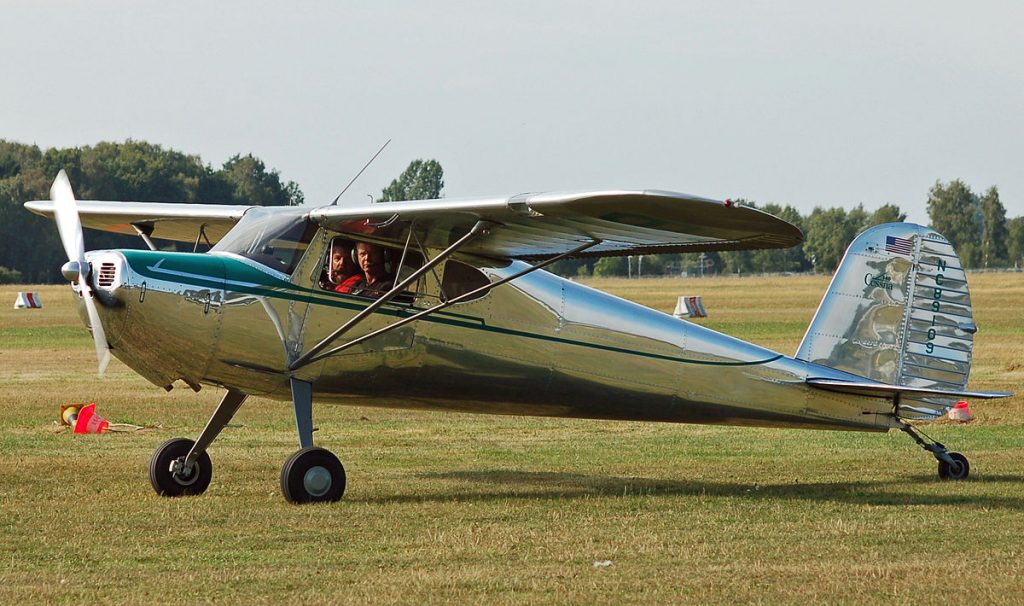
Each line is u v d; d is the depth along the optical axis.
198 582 12.54
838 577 12.88
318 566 13.36
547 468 22.42
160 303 17.41
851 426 22.09
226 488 19.50
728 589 12.34
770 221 16.00
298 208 18.80
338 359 18.66
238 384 18.66
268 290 18.09
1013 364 45.03
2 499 17.91
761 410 21.66
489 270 19.73
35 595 11.97
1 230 188.62
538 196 16.45
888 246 22.16
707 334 21.45
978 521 16.50
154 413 30.89
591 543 14.72
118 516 16.45
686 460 23.50
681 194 15.38
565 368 20.44
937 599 11.91
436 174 198.50
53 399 33.84
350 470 22.02
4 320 76.31
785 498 18.83
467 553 14.10
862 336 22.08
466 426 29.03
